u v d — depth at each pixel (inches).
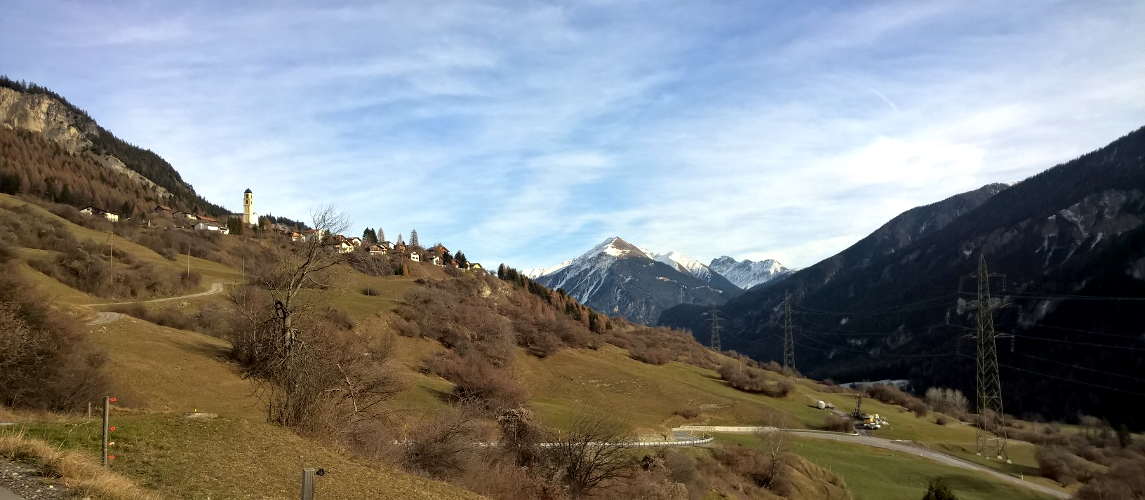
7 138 7623.0
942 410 4773.6
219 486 543.8
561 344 4712.1
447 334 3759.8
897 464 2797.7
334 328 1119.0
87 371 1336.1
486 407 1925.4
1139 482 2341.3
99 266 3021.7
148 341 2032.5
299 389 856.9
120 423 695.7
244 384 1798.7
